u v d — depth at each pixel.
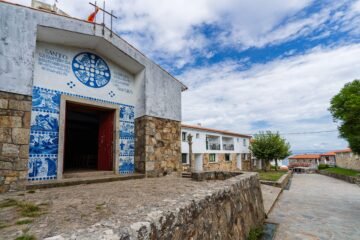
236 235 3.47
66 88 5.66
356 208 7.36
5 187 4.07
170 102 7.80
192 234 2.20
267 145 27.53
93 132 11.57
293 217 6.05
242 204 4.12
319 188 13.54
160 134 7.20
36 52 5.25
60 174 5.23
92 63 6.30
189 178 6.71
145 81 6.97
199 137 21.84
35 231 2.05
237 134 28.34
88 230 1.36
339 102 17.62
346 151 29.25
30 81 4.61
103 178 5.56
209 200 2.76
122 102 6.94
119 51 6.34
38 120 5.06
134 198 3.48
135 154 6.99
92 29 5.66
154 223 1.64
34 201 3.30
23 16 4.68
